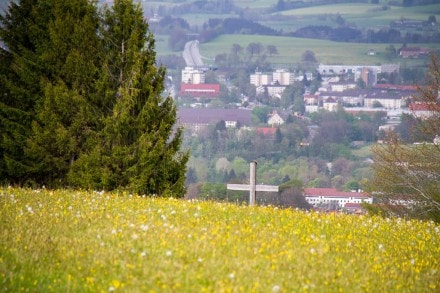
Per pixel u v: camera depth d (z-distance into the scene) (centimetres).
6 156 10625
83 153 10212
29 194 6725
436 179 12244
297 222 5850
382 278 4500
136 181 9775
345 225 6000
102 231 4991
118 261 4334
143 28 10862
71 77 10688
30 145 10281
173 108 10475
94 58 10806
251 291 3956
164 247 4616
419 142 12562
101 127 10388
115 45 10862
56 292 3931
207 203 6625
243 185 7950
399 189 12469
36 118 10719
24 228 4972
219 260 4409
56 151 10419
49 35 11150
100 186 9869
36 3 11575
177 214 5759
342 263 4669
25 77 10881
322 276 4334
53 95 10262
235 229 5266
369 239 5562
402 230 6150
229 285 3994
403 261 5019
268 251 4719
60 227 5078
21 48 11288
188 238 4847
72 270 4203
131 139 10331
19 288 3925
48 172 10581
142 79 10419
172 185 10181
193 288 3941
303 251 4800
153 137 10069
